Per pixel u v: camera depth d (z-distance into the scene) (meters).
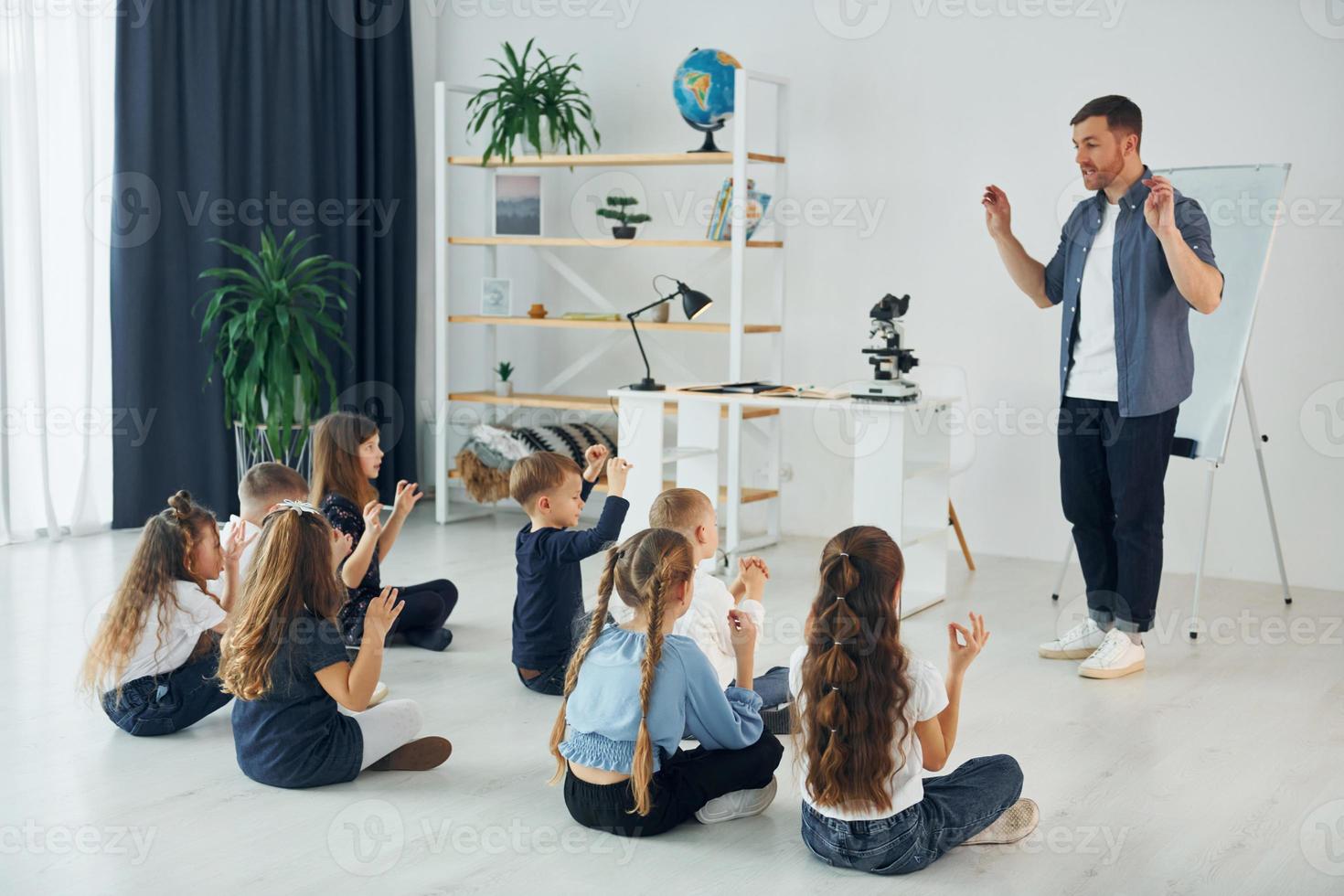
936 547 4.52
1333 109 4.50
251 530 3.38
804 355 5.60
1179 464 4.88
